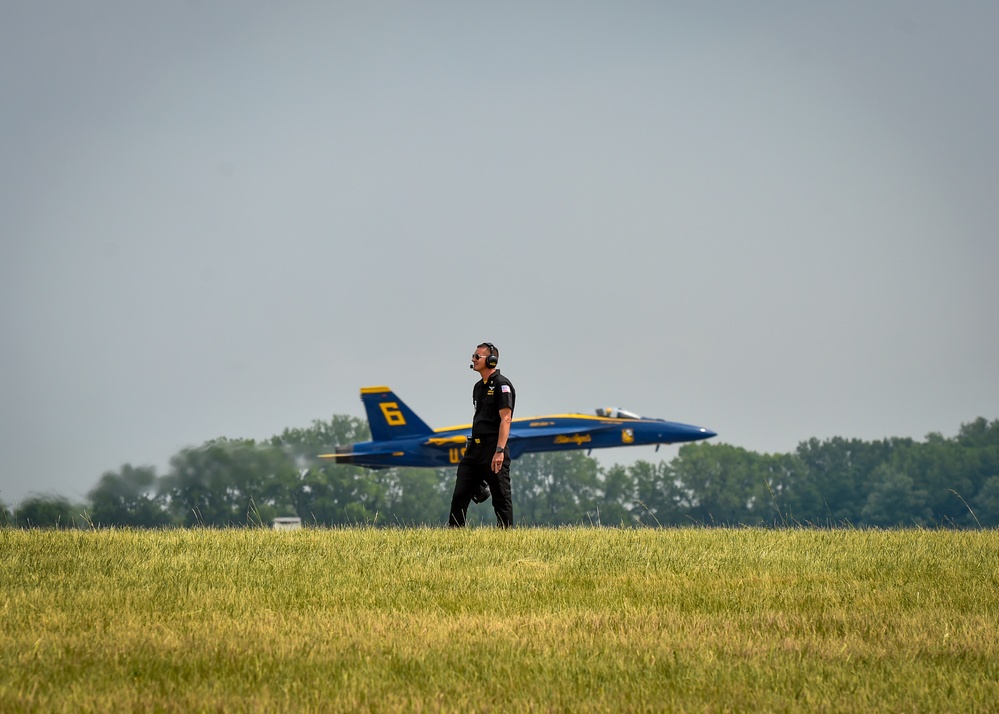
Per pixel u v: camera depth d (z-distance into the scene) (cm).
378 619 2466
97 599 2686
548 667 2042
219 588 2881
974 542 4075
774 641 2277
